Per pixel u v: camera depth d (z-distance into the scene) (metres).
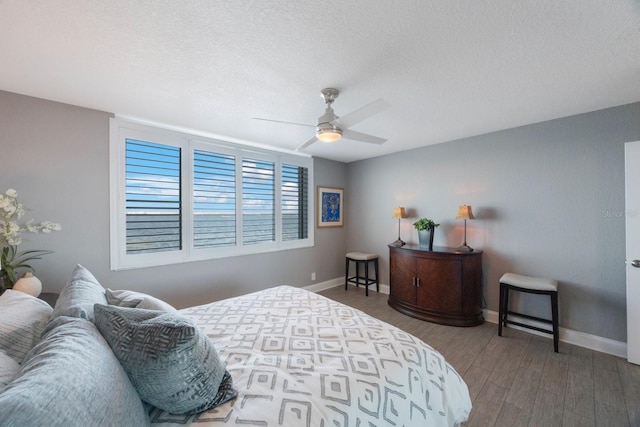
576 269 2.63
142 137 2.73
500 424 1.64
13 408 0.49
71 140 2.35
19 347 0.95
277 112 2.52
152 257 2.80
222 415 0.91
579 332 2.61
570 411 1.74
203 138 3.17
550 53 1.61
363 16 1.31
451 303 3.09
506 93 2.15
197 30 1.40
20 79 1.91
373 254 4.39
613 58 1.66
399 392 1.13
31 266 2.18
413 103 2.33
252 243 3.64
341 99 2.23
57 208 2.29
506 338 2.75
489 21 1.34
